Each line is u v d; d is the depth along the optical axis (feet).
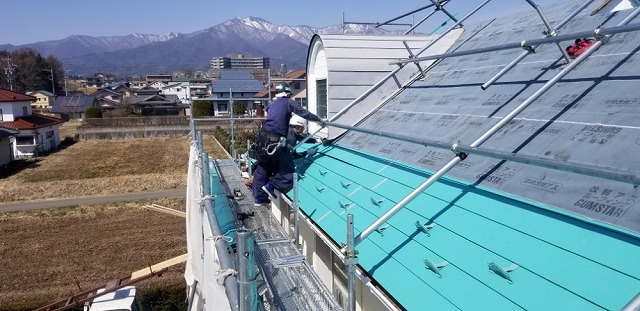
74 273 44.91
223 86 175.63
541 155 12.12
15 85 315.37
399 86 25.48
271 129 20.52
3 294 40.55
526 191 11.33
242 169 36.52
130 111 201.16
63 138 144.77
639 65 13.07
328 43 26.07
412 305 9.80
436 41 24.40
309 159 23.79
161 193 76.28
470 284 9.33
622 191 9.48
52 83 317.83
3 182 84.74
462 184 13.32
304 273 14.39
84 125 142.51
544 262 8.77
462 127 16.60
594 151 11.00
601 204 9.46
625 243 8.20
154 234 55.88
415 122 19.88
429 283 10.10
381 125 22.16
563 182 10.81
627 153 10.24
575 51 15.78
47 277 44.01
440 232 11.62
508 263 9.27
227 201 22.44
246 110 156.46
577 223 9.33
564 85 14.62
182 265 46.39
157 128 147.02
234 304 8.00
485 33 24.39
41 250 50.75
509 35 21.83
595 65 14.52
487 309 8.46
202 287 18.97
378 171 17.57
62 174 92.07
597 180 10.17
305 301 12.76
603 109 12.34
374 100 25.25
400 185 15.39
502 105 16.15
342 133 25.21
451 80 21.67
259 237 18.11
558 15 20.35
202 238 18.97
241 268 7.97
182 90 283.38
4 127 109.50
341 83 24.99
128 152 118.83
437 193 13.48
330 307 12.42
